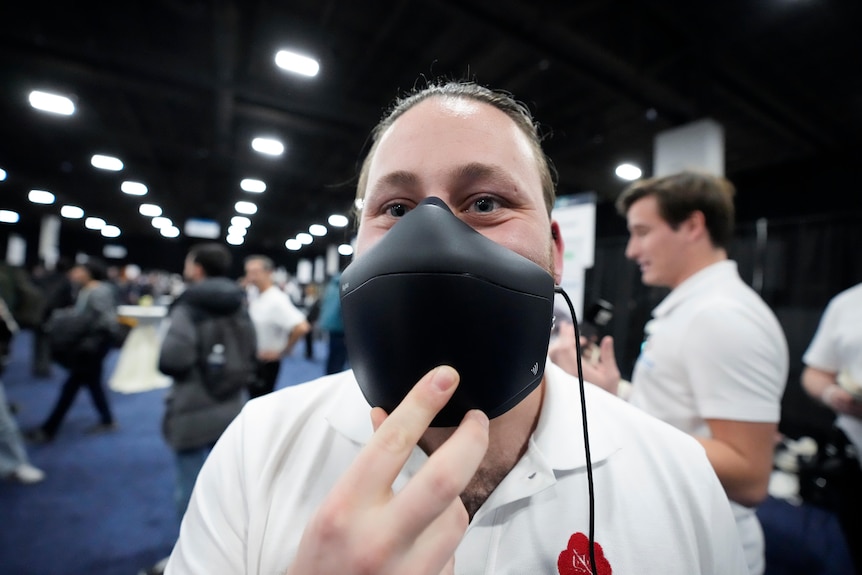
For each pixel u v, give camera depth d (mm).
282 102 3430
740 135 3793
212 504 453
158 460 2541
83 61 3172
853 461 1386
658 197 970
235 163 4699
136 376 4234
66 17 2762
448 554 261
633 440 500
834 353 1321
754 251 4312
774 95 3109
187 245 9586
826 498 2156
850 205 3756
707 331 757
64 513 1942
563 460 450
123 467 2432
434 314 310
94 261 3045
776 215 4301
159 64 3086
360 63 3047
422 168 420
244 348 1664
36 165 5742
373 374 334
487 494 447
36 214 10148
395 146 442
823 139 3727
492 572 401
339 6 2561
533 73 3016
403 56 2965
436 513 249
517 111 508
